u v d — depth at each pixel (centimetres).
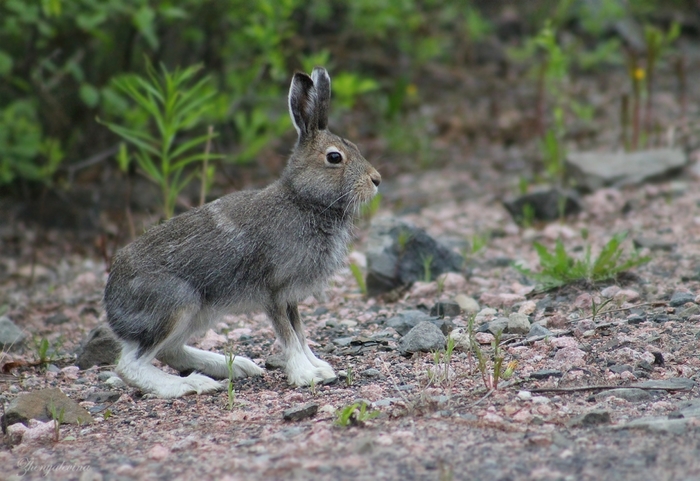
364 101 2267
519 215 1577
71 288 1390
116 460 680
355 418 719
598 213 1549
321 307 1188
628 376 798
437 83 2375
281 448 673
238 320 1159
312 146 894
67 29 1697
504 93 2320
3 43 1727
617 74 2409
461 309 1088
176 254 853
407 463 629
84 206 1738
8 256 1588
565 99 2183
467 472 610
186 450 689
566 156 1759
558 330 953
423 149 2028
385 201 1808
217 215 874
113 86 1686
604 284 1110
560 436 664
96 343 998
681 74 2020
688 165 1731
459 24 2491
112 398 866
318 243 886
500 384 796
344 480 603
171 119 1238
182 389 855
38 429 744
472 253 1331
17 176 1733
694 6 2717
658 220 1468
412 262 1238
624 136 1816
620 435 662
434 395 780
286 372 883
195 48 1891
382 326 1059
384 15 1980
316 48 2077
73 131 1803
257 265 866
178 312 849
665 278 1137
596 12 2422
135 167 1788
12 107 1631
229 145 1978
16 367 1003
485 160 2002
